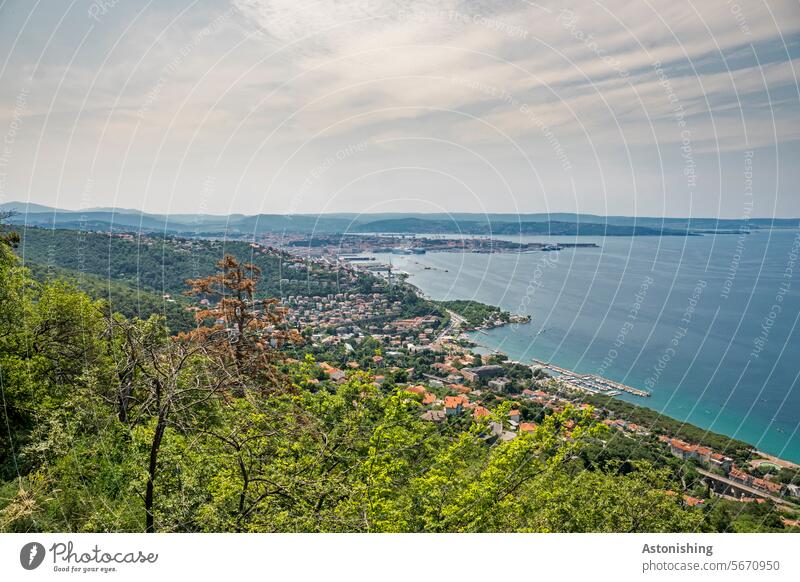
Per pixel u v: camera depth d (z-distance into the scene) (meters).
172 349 7.94
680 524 10.52
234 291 19.39
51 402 13.64
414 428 12.62
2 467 11.71
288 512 8.54
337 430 11.66
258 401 9.38
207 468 8.74
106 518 8.33
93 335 15.85
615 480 11.55
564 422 11.18
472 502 9.78
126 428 9.22
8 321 16.09
